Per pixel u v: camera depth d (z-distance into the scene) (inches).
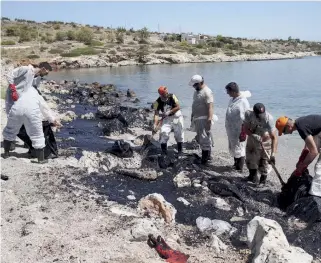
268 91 1071.0
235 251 217.5
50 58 2265.0
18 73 327.3
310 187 264.8
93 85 1194.0
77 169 337.4
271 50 4468.5
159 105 391.5
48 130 356.5
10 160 334.0
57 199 263.4
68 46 2829.7
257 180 336.5
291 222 256.8
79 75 1707.7
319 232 238.2
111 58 2402.8
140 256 194.5
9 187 276.5
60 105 828.0
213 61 2942.9
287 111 756.6
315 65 2417.6
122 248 199.2
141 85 1267.2
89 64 2271.2
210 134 377.4
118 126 542.3
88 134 527.5
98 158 358.6
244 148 363.6
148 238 212.4
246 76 1584.6
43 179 300.5
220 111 732.7
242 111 349.1
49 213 238.2
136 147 438.3
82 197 273.0
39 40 3107.8
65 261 184.5
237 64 2566.4
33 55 2321.6
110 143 472.7
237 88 350.3
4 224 218.1
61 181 301.4
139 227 216.7
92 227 222.1
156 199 259.6
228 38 5103.3
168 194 304.0
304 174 279.3
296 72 1796.3
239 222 259.4
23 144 396.8
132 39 3654.0
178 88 1148.5
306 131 253.3
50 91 1064.2
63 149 411.5
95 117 662.5
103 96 979.3
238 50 3855.8
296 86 1178.6
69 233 212.5
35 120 325.1
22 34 3063.5
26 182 289.6
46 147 357.1
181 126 394.9
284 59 3540.8
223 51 3580.2
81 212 243.6
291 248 185.8
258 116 309.3
